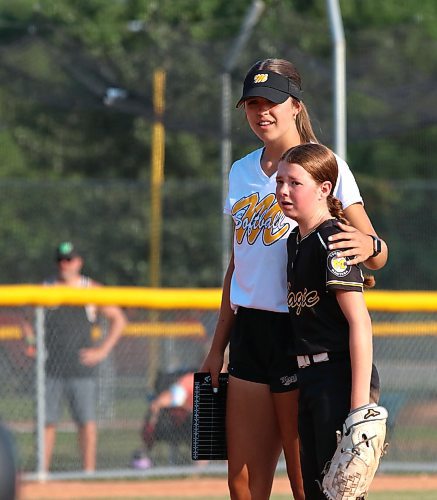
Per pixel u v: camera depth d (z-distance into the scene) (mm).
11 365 29625
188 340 32344
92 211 62812
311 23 51062
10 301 29094
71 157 74188
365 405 13594
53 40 43531
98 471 30016
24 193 61469
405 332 33219
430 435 32781
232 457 16297
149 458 30969
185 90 45281
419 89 40406
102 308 30812
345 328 14336
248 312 16141
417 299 31094
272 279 15781
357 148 79500
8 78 42375
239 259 16141
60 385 29969
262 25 48031
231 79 44219
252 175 16203
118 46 67312
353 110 47656
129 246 63281
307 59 41156
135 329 31953
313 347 14438
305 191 14477
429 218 61906
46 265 60812
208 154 75500
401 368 32875
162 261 64125
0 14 73625
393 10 80875
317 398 14312
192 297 30000
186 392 31281
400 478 31438
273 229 15758
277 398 15906
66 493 28172
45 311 29641
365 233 15273
